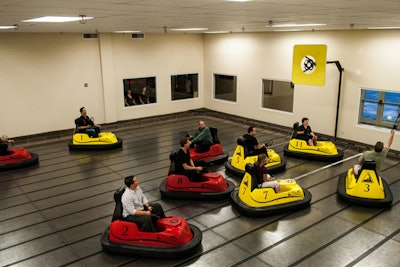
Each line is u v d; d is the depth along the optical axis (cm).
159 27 780
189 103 1286
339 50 868
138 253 422
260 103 1098
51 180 679
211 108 1294
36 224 514
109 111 1110
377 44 795
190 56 1247
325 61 780
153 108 1206
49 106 1008
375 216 517
